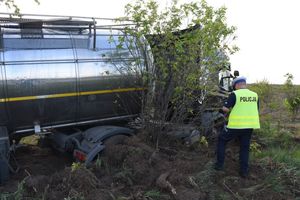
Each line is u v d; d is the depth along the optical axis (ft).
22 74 20.33
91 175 18.67
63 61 21.56
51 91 21.27
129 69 23.48
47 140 26.37
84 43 22.49
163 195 17.94
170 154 23.40
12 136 21.88
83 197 17.11
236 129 20.75
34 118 21.35
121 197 17.49
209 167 20.81
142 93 23.94
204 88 22.90
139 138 23.25
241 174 21.09
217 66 22.66
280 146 27.89
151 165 20.43
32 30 21.02
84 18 21.95
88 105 22.82
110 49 23.27
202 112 25.08
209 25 21.49
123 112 24.66
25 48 20.61
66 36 22.04
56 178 18.71
